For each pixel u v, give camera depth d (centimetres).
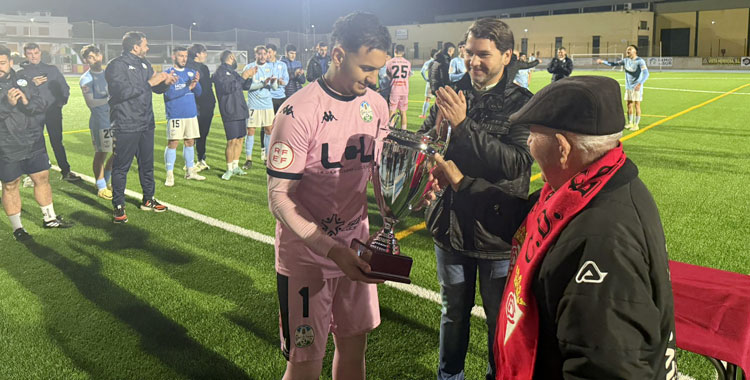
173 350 304
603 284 101
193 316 343
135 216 558
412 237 489
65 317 342
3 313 348
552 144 116
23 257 445
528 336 117
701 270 194
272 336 319
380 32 168
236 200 619
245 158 883
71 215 566
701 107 1550
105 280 398
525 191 212
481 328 326
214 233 503
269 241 480
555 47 5562
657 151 895
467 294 227
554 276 108
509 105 210
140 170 569
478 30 209
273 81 788
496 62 209
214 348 306
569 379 104
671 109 1506
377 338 314
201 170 782
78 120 1385
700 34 5541
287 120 174
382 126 196
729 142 977
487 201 205
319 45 1001
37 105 479
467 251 215
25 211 579
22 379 277
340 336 208
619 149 114
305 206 187
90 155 902
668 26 5681
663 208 571
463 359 239
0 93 455
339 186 186
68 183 709
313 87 179
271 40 5572
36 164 498
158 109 1680
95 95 617
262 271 414
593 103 108
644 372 101
